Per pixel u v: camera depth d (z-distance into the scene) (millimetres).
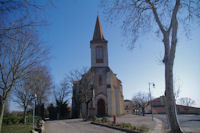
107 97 37875
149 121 25516
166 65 11391
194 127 16453
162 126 18781
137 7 12766
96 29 44281
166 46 11812
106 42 42312
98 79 39531
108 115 36656
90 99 34688
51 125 23266
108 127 18906
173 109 10625
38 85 27031
